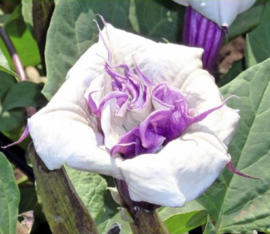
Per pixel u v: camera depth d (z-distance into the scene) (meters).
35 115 0.38
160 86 0.39
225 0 0.51
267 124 0.50
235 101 0.50
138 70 0.40
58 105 0.39
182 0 0.54
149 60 0.42
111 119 0.39
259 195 0.50
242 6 0.53
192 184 0.36
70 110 0.39
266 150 0.50
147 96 0.39
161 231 0.40
